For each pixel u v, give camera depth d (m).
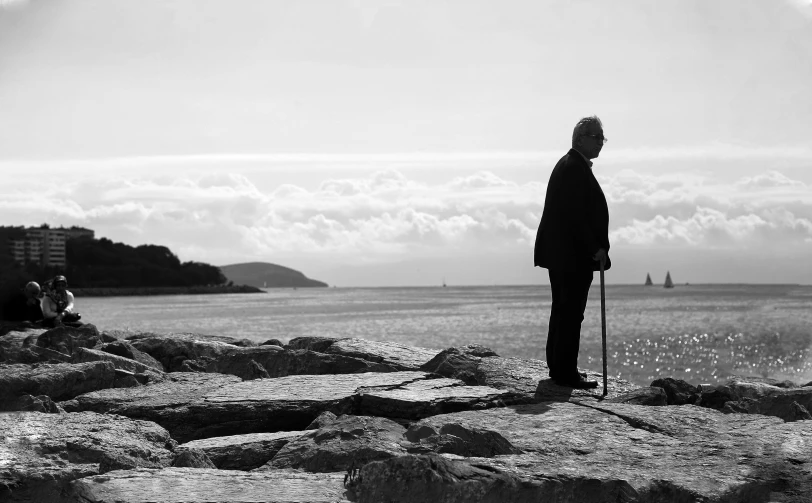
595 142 7.97
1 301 15.67
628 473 4.77
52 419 6.41
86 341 10.96
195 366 10.22
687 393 8.19
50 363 8.71
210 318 94.00
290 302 185.88
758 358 39.84
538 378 8.43
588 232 7.84
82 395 7.79
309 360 9.57
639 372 34.00
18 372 7.98
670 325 70.06
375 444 5.43
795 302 142.38
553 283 8.12
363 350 10.37
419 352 10.52
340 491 4.39
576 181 7.88
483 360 9.11
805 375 33.03
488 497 4.25
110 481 4.54
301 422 7.19
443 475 4.25
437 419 6.21
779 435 5.90
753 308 112.38
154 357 11.30
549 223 8.01
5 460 5.23
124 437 5.98
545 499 4.37
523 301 172.62
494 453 5.36
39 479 4.77
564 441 5.71
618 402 7.40
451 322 76.81
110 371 8.38
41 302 15.57
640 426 6.27
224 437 6.30
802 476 4.98
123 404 7.40
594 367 35.56
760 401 7.68
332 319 87.44
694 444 5.64
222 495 4.29
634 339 52.47
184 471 4.76
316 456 5.30
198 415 7.13
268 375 9.47
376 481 4.26
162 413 7.14
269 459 5.87
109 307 149.50
